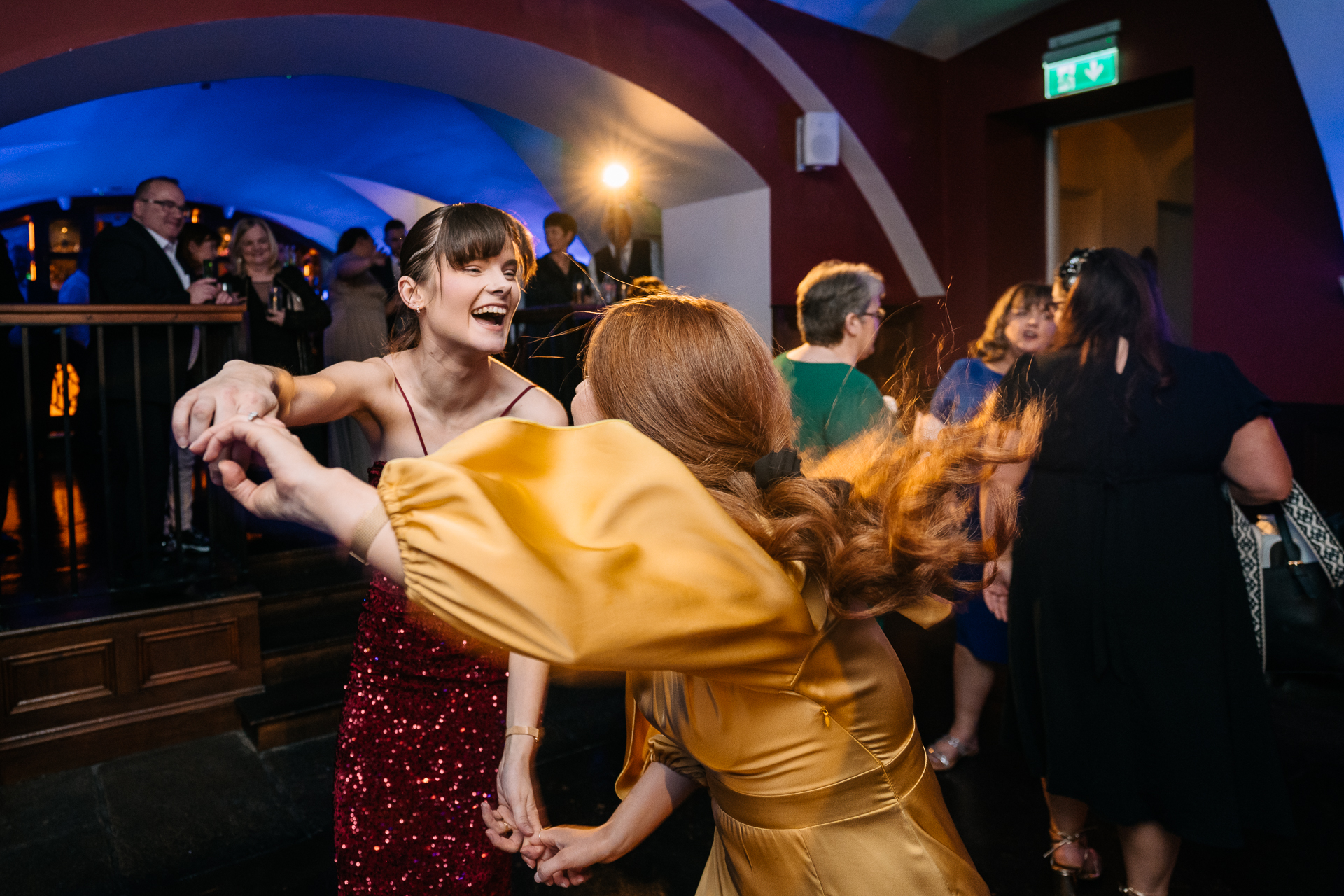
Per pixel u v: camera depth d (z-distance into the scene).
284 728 3.14
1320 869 2.36
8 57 3.52
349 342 4.73
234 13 3.92
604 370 1.00
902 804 0.97
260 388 0.96
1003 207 5.87
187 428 0.87
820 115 5.50
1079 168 6.15
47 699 2.95
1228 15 4.57
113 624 3.04
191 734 3.18
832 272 2.58
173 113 7.48
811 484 0.95
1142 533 1.90
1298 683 3.42
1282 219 4.46
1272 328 4.54
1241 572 1.92
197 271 3.98
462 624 0.72
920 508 0.93
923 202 5.95
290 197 10.35
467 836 1.62
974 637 2.84
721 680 0.87
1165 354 1.91
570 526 0.77
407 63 4.74
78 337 6.73
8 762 2.87
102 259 3.42
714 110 5.29
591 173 6.94
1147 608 1.89
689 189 6.11
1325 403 4.37
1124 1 4.98
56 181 9.13
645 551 0.77
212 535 3.31
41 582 3.58
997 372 3.01
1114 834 2.52
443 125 7.72
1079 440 1.99
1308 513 1.95
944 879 0.96
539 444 0.83
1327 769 2.86
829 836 0.95
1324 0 3.77
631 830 1.19
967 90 5.84
